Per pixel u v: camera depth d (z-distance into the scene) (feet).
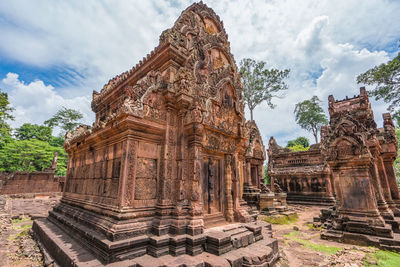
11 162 111.55
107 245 17.20
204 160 28.19
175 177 24.71
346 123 38.73
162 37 28.63
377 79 70.33
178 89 26.22
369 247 28.43
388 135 48.88
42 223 33.17
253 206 52.60
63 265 19.26
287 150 93.56
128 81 36.94
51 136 148.46
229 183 30.78
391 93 69.10
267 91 94.63
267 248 21.84
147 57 31.19
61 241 23.20
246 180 58.49
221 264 17.43
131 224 19.93
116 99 43.98
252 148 62.13
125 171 21.33
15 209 56.65
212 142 28.48
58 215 32.45
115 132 24.70
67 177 41.09
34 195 90.74
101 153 28.17
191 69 28.35
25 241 30.35
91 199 27.89
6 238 32.76
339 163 35.27
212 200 27.99
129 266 16.43
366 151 32.60
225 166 31.63
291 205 77.36
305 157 83.10
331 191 76.13
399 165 90.07
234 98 34.53
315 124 157.48
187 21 31.37
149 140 24.16
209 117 27.20
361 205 32.60
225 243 20.58
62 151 131.54
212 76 31.04
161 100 25.94
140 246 19.26
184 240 20.03
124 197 20.72
